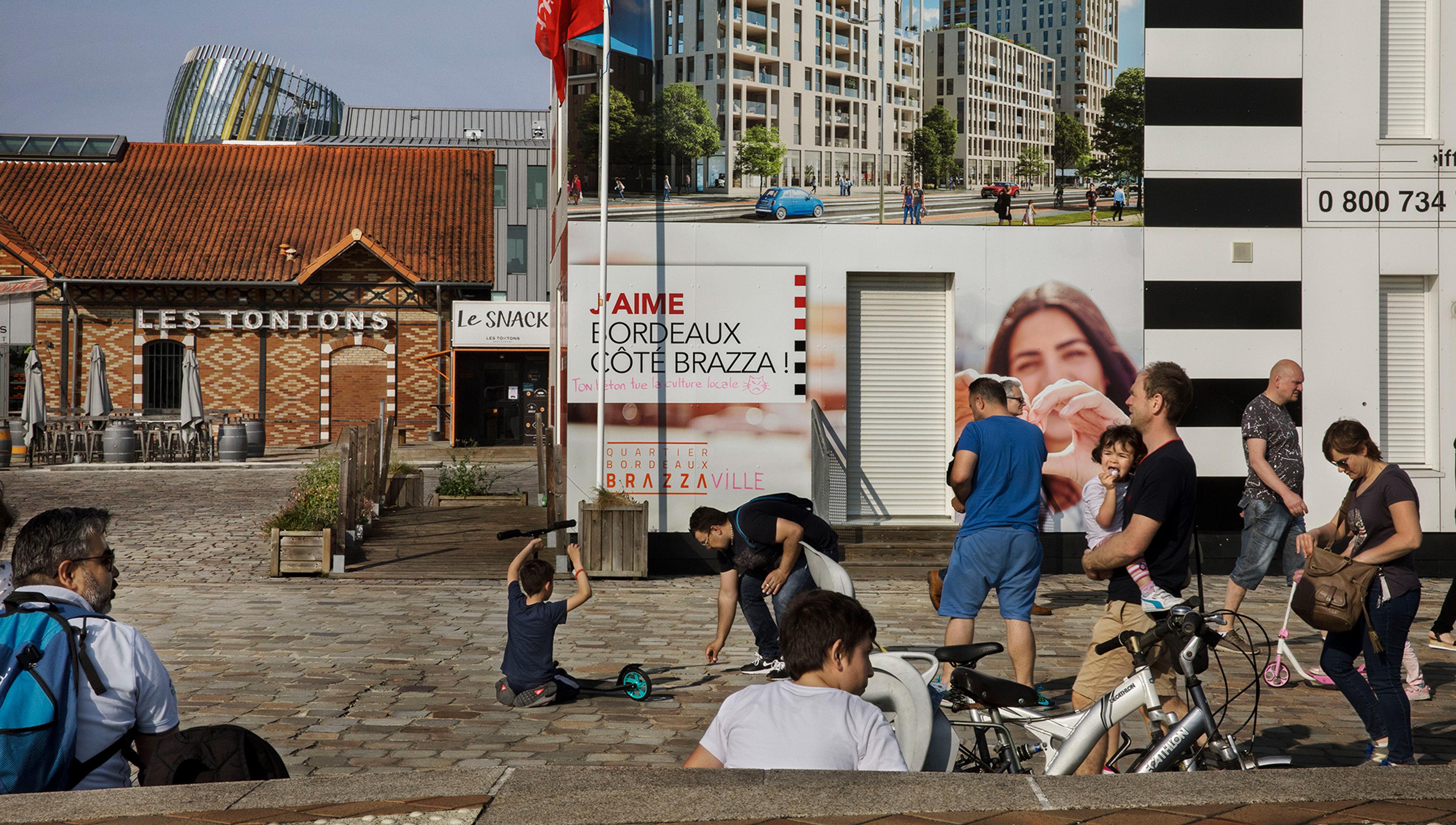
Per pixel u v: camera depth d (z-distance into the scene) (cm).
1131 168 1172
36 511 1638
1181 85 1167
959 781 311
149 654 329
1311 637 846
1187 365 1169
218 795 304
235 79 9556
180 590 1022
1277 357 1166
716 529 707
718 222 1169
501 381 3369
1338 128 1162
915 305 1202
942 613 600
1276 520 770
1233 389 1166
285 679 691
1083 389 1177
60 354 3416
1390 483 524
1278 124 1163
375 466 1510
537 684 633
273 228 3581
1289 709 638
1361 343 1160
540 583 640
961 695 409
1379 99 1166
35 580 328
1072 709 624
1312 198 1162
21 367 3450
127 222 3538
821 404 1171
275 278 3422
